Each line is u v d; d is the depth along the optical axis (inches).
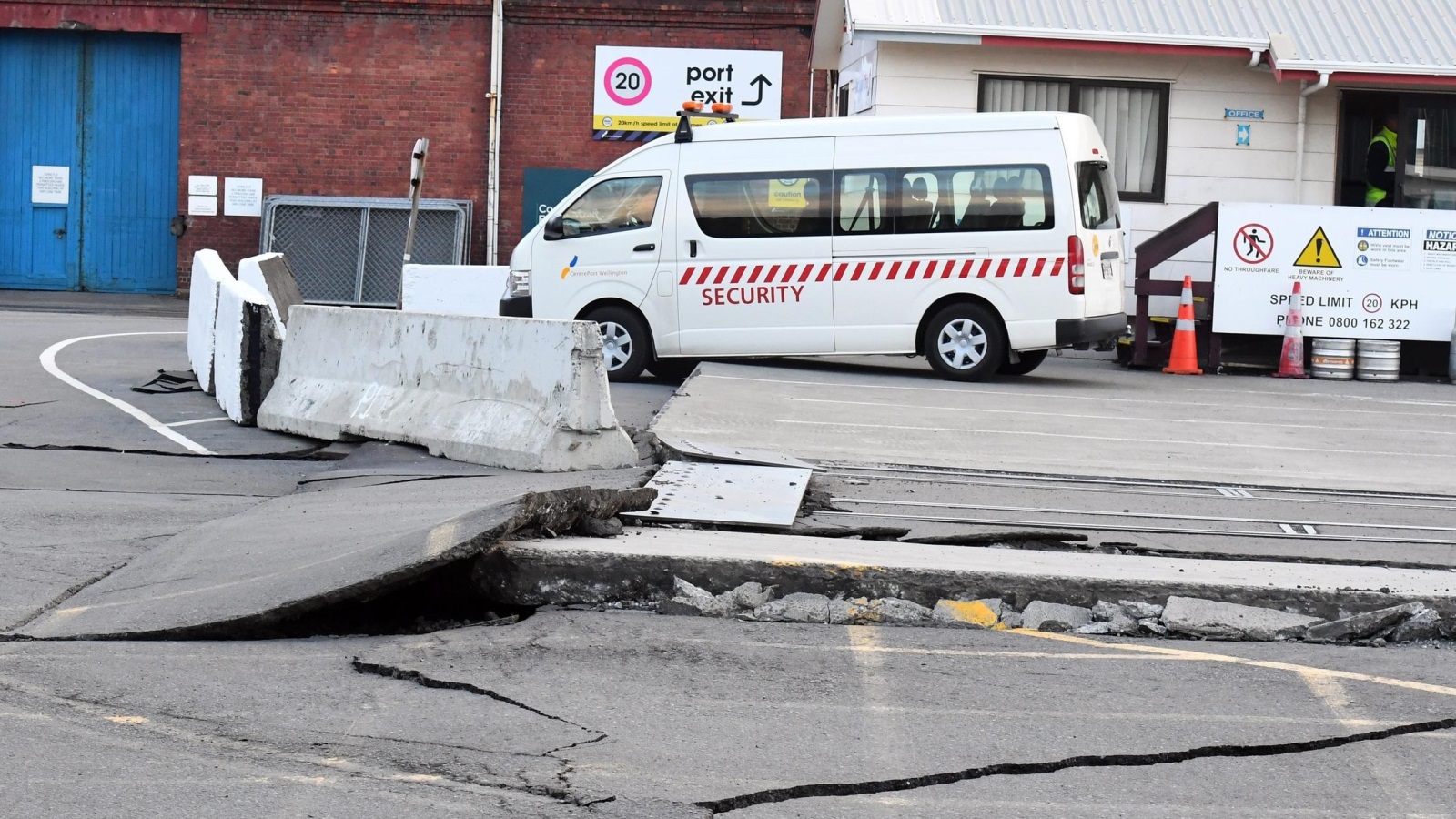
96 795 165.3
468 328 401.4
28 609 247.0
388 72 1027.3
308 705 201.3
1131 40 709.3
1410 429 510.3
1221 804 171.9
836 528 294.7
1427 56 709.3
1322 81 705.0
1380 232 660.1
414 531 262.7
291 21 1024.9
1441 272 659.4
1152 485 374.0
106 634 233.9
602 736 190.5
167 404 515.8
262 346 469.4
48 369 599.8
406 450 402.9
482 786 171.5
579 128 1030.4
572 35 1024.2
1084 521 318.0
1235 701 210.7
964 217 588.7
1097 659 231.0
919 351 598.9
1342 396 598.2
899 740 191.3
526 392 376.5
